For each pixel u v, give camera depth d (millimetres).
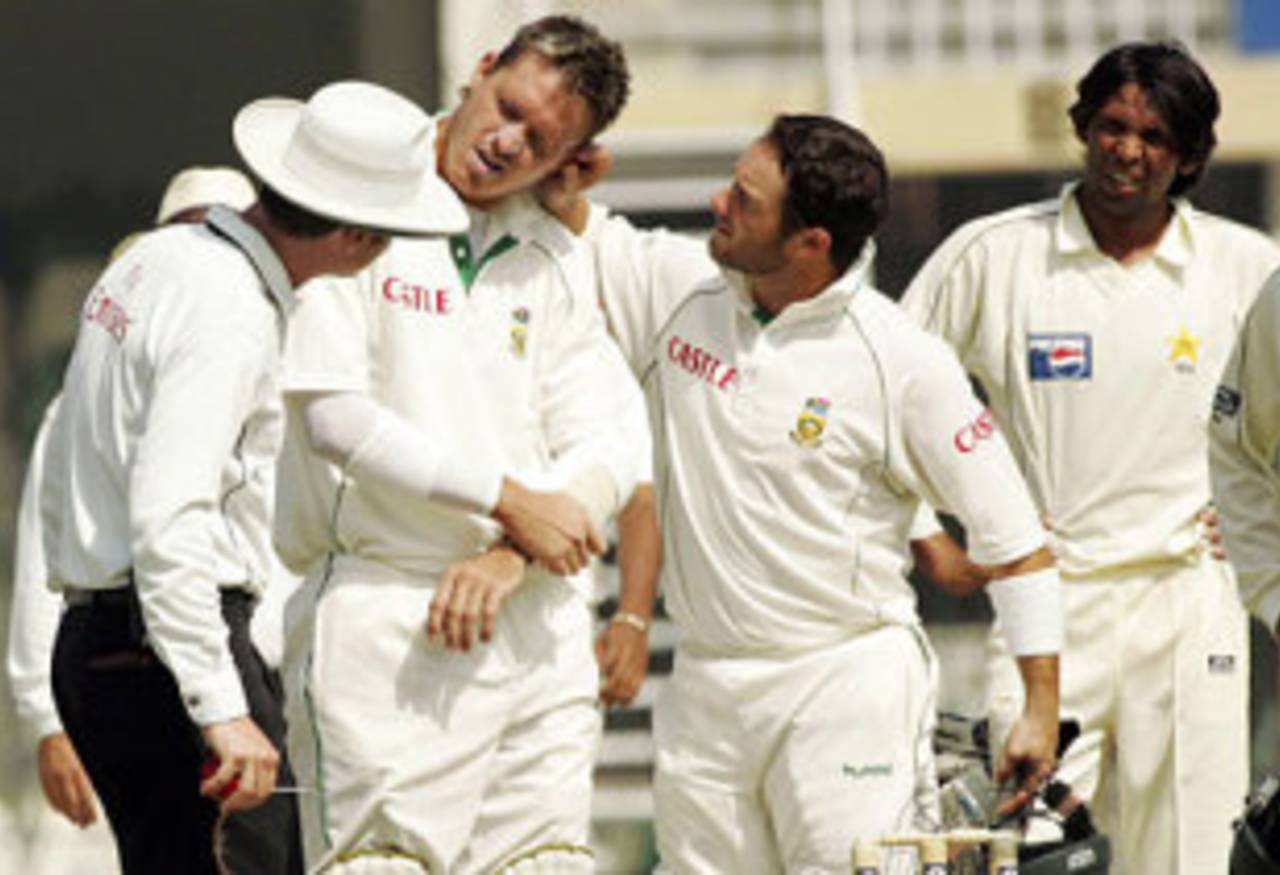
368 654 21297
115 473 20344
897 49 45438
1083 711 26656
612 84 21547
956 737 24000
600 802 39188
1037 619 23156
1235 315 26672
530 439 21766
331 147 20078
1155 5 46094
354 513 21359
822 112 43656
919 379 22922
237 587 21719
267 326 20062
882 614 23219
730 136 41594
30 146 47219
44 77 46594
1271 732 36531
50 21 45906
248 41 45906
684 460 23188
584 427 21969
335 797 21344
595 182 22094
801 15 44938
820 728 23000
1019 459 26875
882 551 23203
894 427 22953
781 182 22406
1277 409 22391
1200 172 26578
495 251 21688
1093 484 26562
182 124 47375
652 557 24078
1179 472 26562
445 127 21812
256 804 20062
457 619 21047
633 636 23891
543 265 21938
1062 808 23297
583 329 22141
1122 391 26500
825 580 23016
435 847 21391
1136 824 26938
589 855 22156
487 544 21453
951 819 23297
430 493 20859
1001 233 26828
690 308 23141
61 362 47781
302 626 21594
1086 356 26516
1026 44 45656
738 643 23188
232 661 20156
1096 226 26625
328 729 21312
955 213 44062
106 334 20391
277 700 22328
